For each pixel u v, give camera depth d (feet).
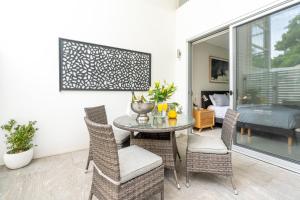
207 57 16.37
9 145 7.18
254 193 5.24
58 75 8.34
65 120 8.64
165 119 6.54
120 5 10.11
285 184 5.72
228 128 5.69
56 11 8.16
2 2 7.00
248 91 8.20
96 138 3.85
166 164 5.81
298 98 6.42
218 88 17.37
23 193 5.24
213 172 5.40
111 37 9.82
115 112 10.11
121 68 10.16
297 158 6.57
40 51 7.86
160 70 11.97
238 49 8.62
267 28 7.34
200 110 13.39
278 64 6.99
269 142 7.45
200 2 10.51
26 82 7.61
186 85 11.91
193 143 5.84
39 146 8.01
